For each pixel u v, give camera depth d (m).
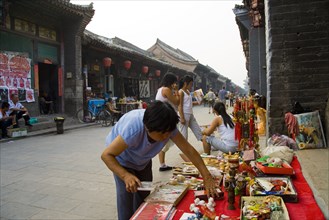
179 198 2.37
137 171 2.76
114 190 4.64
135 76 21.84
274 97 4.97
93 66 16.66
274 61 4.96
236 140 4.53
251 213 2.02
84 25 13.73
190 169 3.14
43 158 6.89
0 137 9.55
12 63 11.18
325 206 2.50
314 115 4.63
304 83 4.86
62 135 10.62
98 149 7.94
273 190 2.40
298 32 4.86
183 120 5.36
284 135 4.75
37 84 12.49
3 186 4.89
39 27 12.67
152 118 2.03
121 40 27.00
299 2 4.82
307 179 3.16
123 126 2.36
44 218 3.67
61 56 13.89
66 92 14.09
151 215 2.12
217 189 2.46
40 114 13.01
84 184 4.95
